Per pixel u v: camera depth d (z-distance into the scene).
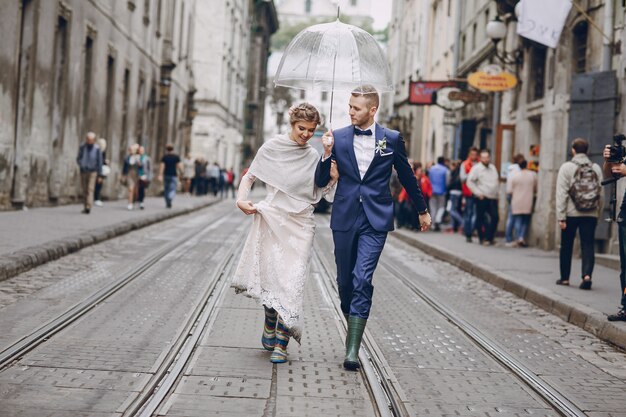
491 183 17.69
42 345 6.20
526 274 11.85
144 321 7.36
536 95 20.25
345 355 6.08
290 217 6.12
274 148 6.10
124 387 5.16
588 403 5.40
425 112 41.34
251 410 4.86
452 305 9.42
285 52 6.46
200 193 43.03
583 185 10.30
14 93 17.36
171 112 38.72
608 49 15.09
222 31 51.28
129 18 28.17
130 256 12.18
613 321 7.89
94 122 24.22
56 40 20.61
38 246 11.05
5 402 4.75
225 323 7.54
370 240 6.09
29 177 18.61
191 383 5.40
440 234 21.00
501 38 20.27
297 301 6.04
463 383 5.78
